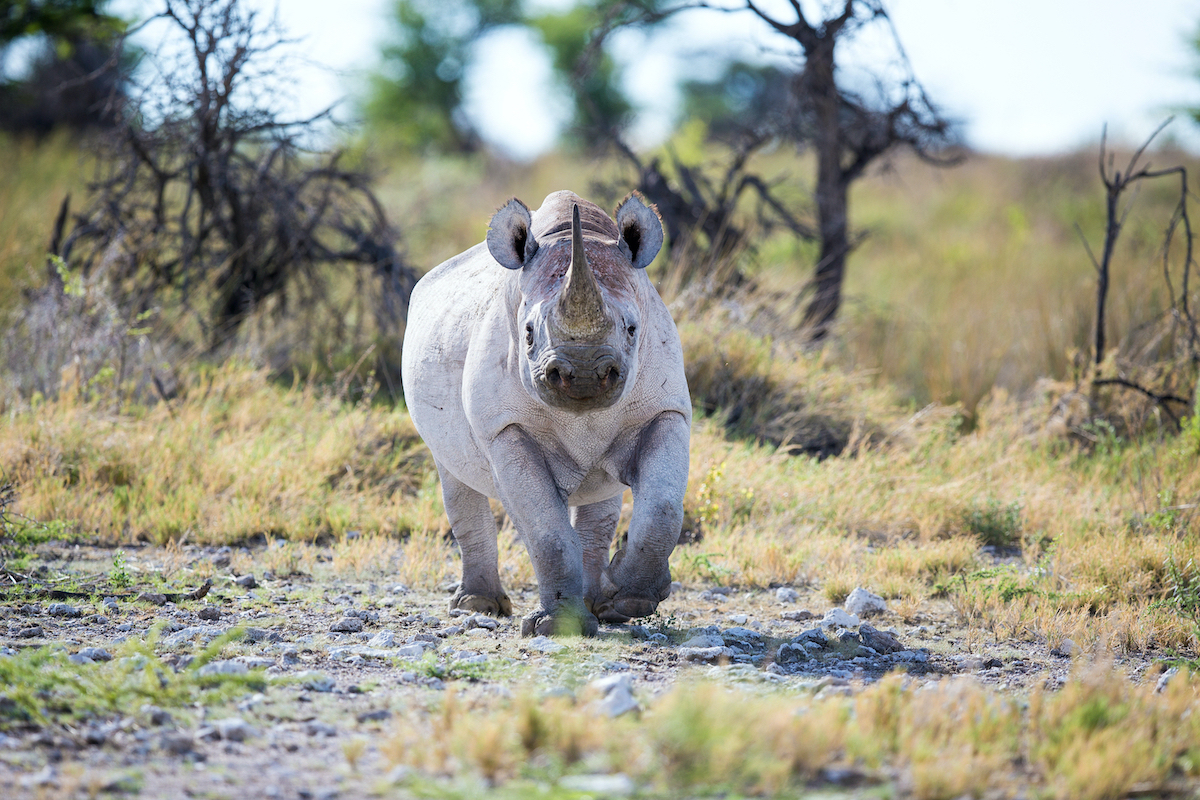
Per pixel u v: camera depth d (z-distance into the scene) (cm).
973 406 4084
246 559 2494
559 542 1775
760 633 1978
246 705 1446
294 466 3028
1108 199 3903
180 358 3891
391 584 2342
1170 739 1316
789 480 3008
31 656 1589
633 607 1750
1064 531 2648
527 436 1820
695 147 7644
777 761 1179
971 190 9162
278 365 4078
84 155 4616
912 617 2134
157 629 1677
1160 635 1984
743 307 4028
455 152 11100
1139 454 3183
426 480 3078
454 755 1238
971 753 1234
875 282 6078
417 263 5172
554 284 1667
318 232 4612
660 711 1270
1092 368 3766
